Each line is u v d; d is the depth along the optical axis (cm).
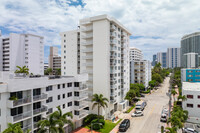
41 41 9375
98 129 3503
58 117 2327
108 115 4388
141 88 7669
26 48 8600
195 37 15850
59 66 13300
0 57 8206
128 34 6119
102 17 4206
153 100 6638
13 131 1650
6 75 2828
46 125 2103
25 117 2273
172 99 6762
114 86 4622
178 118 2919
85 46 4912
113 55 4609
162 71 14025
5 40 8344
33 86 2406
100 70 4338
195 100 4228
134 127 3700
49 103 2852
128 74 6194
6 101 2125
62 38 6253
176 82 10469
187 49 16962
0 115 2055
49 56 13725
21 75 3022
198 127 3756
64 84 3266
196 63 14462
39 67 9188
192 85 5322
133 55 13775
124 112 4888
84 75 3741
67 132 3269
